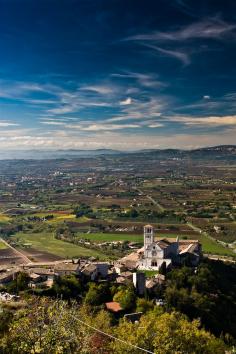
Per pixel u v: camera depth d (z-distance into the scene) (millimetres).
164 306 167750
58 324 73250
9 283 191250
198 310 174375
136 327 107062
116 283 189250
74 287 181125
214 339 116250
